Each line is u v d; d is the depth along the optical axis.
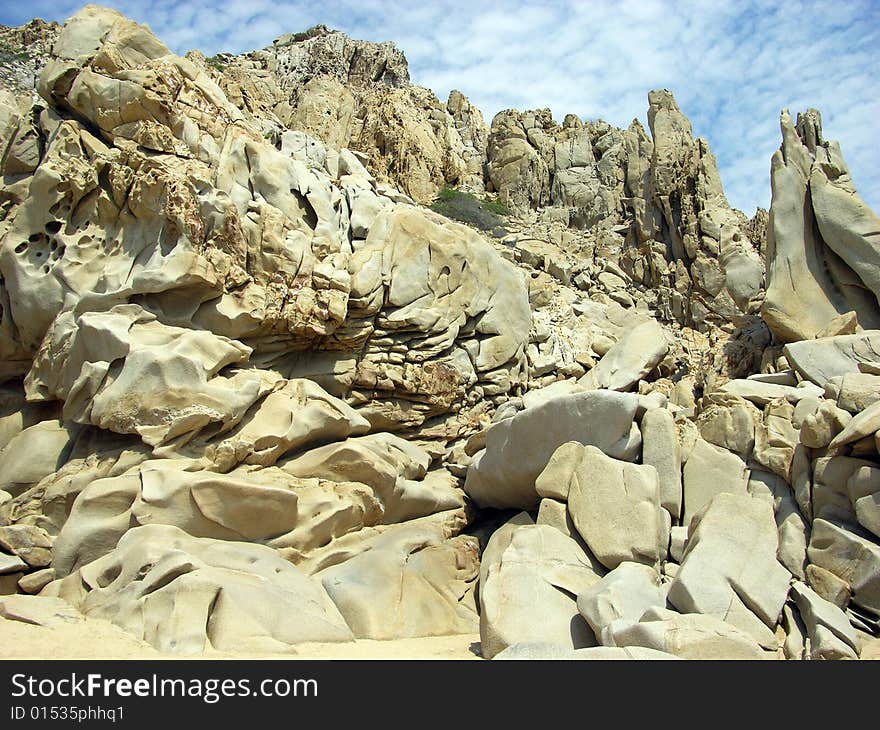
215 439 11.55
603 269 22.62
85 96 13.44
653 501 10.12
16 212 13.36
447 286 15.44
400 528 12.10
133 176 12.80
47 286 12.64
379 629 9.57
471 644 9.59
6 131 14.04
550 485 10.95
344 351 14.17
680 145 22.94
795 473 10.52
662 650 7.50
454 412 15.39
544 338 17.73
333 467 11.93
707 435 11.96
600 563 10.05
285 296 13.23
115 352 11.54
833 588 9.03
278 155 14.47
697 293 20.73
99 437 11.90
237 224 12.91
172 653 7.48
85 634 7.77
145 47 14.19
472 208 24.09
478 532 13.35
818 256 15.86
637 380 15.38
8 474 11.94
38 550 10.27
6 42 18.83
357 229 15.13
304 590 9.39
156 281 12.00
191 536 10.00
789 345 13.51
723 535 9.34
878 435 9.27
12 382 13.91
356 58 29.19
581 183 25.73
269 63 26.66
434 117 28.38
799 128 17.03
